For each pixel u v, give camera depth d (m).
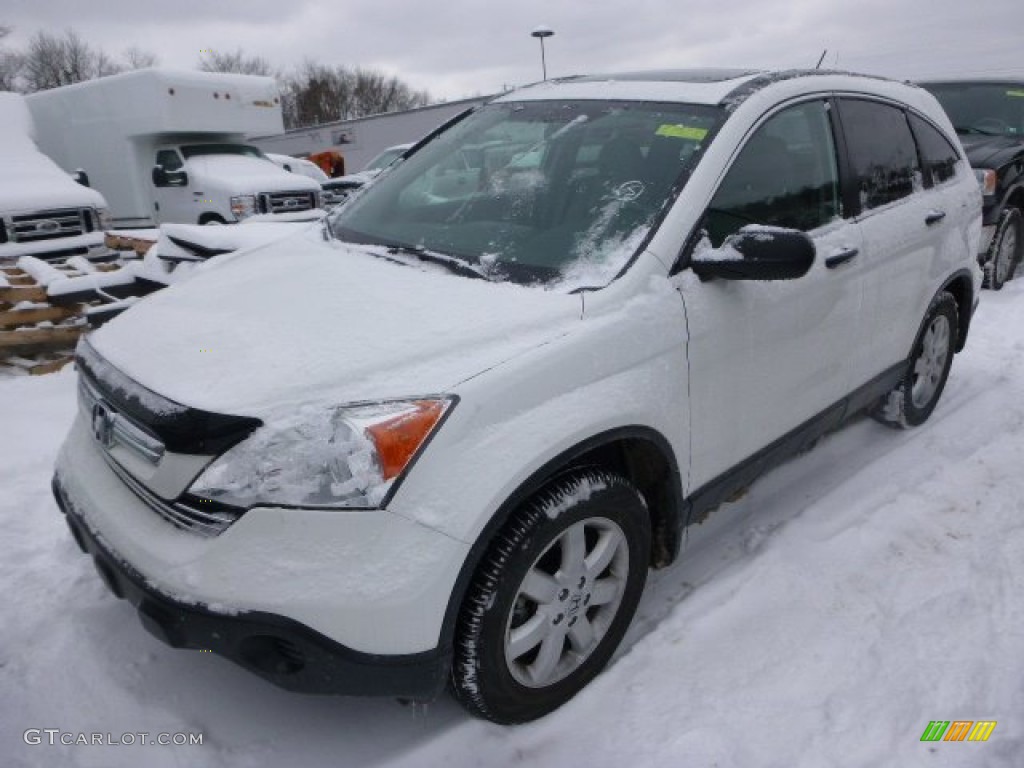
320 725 2.32
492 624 2.07
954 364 5.30
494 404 2.04
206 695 2.42
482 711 2.21
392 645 1.91
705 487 2.75
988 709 2.35
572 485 2.21
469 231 2.84
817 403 3.25
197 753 2.21
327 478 1.90
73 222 8.28
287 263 2.87
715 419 2.68
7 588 2.92
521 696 2.24
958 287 4.33
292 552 1.88
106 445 2.27
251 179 11.56
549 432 2.10
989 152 7.29
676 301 2.48
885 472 3.76
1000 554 3.10
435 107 23.12
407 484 1.91
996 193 7.07
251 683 2.47
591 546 2.42
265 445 1.92
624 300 2.39
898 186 3.66
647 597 2.89
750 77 3.12
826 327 3.14
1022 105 8.17
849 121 3.40
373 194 3.39
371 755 2.21
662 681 2.46
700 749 2.21
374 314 2.32
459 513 1.94
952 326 4.25
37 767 2.16
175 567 1.94
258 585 1.87
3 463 3.94
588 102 3.16
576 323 2.29
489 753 2.21
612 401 2.26
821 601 2.83
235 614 1.88
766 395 2.91
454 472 1.96
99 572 2.24
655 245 2.50
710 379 2.62
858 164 3.39
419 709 2.37
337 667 1.91
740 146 2.77
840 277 3.15
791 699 2.39
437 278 2.56
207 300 2.61
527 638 2.22
